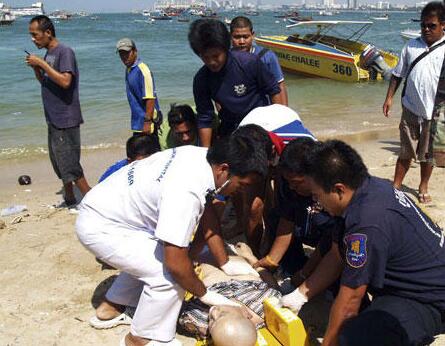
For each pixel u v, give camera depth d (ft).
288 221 12.14
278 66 15.33
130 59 19.90
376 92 50.80
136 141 14.01
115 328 11.94
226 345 9.71
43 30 17.90
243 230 15.57
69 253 15.65
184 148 10.52
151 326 10.55
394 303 9.36
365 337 8.91
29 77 59.62
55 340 11.55
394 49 95.14
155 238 10.69
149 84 19.75
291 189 11.59
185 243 9.76
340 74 56.95
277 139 11.73
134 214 10.55
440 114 17.72
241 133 11.02
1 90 50.57
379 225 8.75
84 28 234.17
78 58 83.35
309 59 58.95
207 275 11.83
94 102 44.37
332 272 10.25
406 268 9.22
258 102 14.74
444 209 18.02
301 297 10.38
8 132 34.35
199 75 14.67
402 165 19.19
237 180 9.87
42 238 16.88
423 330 9.24
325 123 36.29
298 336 9.98
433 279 9.23
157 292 10.41
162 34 160.15
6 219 19.22
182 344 11.23
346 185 8.72
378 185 9.11
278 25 211.20
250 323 9.99
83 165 26.96
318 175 8.78
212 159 9.83
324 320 11.95
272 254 12.42
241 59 14.16
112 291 11.98
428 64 17.63
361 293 9.04
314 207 11.57
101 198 10.72
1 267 14.93
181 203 9.64
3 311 12.71
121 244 10.49
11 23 303.89
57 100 18.42
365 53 56.39
